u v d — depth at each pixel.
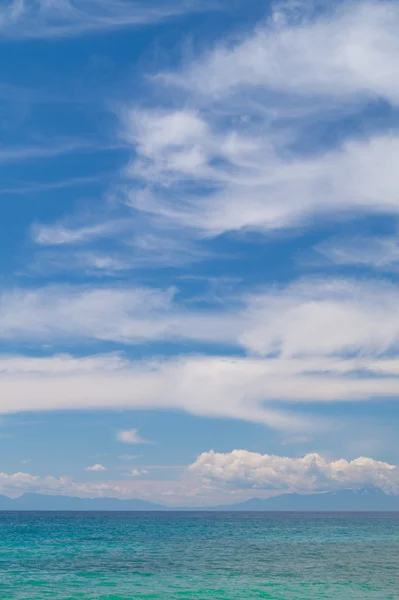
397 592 46.50
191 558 71.44
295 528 161.25
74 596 44.19
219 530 147.00
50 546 89.62
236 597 44.16
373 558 72.19
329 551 82.50
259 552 80.25
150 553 78.00
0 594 44.97
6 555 74.50
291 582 51.34
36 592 45.81
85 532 132.50
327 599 43.41
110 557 72.25
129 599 43.09
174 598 43.53
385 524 198.38
